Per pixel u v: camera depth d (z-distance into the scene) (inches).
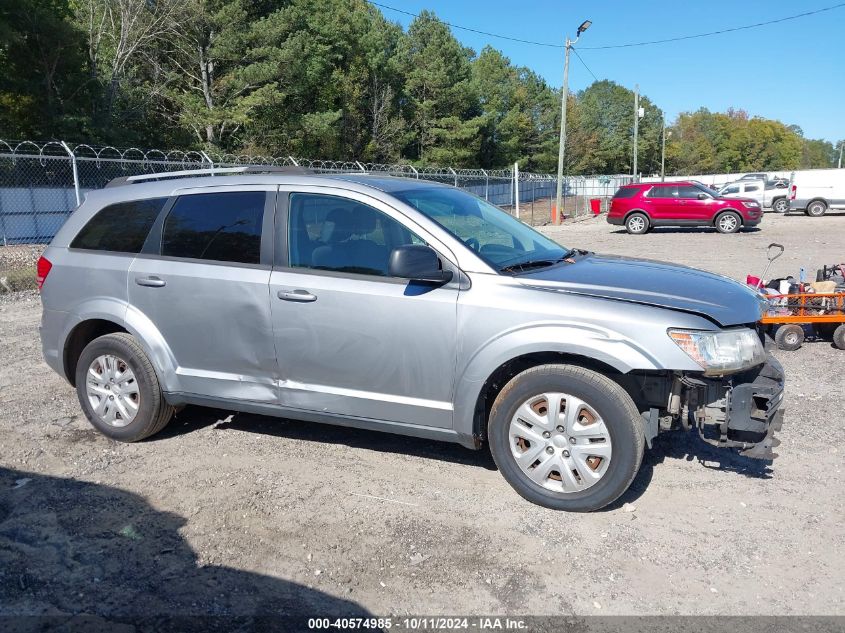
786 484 163.0
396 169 1083.3
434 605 119.5
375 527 144.8
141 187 193.5
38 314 379.9
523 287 151.4
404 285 158.4
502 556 133.9
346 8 1743.4
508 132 2551.7
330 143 1636.3
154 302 182.2
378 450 185.2
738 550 135.3
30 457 180.9
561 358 153.3
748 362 143.2
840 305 286.8
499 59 3038.9
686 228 997.2
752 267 531.5
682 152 4370.1
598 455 145.3
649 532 142.3
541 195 2025.1
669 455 179.9
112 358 189.2
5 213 826.2
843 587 123.0
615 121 4025.6
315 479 167.5
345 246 165.9
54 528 144.3
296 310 165.9
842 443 187.2
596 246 749.9
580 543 138.3
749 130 5093.5
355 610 118.2
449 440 160.6
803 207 1156.5
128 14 1243.2
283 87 1391.5
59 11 1180.5
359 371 163.3
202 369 180.4
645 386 149.6
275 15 1311.5
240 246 175.2
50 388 240.1
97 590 123.3
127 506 154.0
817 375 253.6
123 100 1245.1
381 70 1875.0
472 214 181.9
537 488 152.0
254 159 1270.9
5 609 117.6
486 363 150.2
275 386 172.7
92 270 190.9
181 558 133.5
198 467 174.6
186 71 1337.4
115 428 190.2
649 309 143.3
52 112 1109.7
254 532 142.9
